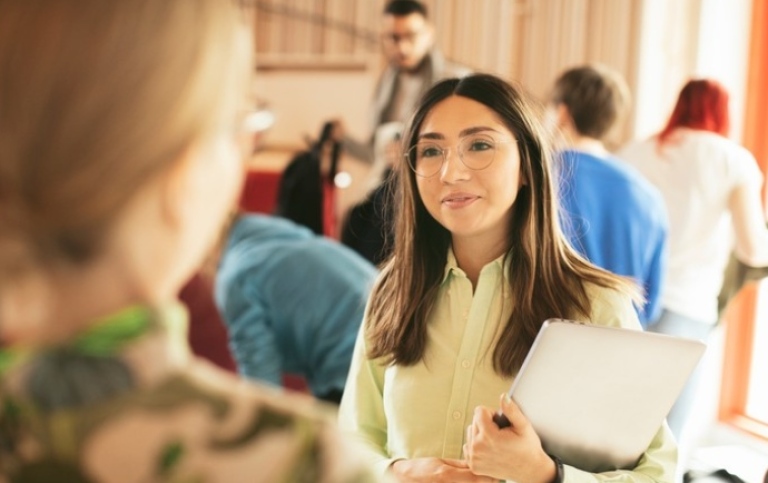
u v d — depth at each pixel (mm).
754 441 3883
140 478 568
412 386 1636
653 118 4270
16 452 583
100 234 559
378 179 4344
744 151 3252
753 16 3959
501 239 1623
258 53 4516
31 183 542
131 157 545
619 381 1378
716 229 3264
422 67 4332
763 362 4125
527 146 1585
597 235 2590
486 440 1386
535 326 1562
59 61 543
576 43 4402
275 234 2842
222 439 574
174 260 595
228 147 616
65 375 576
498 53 4523
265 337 2789
